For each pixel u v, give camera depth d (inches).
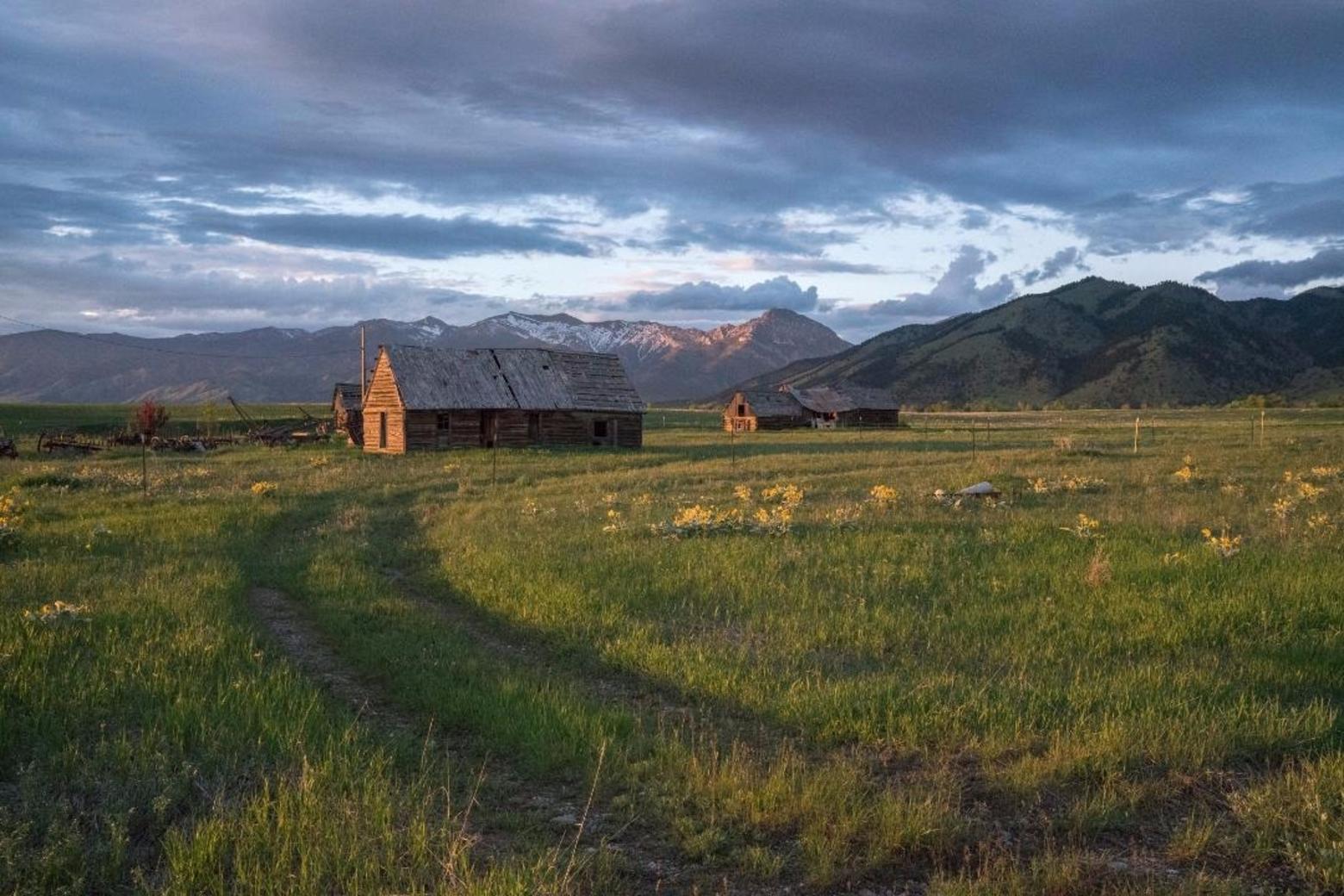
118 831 219.9
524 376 2119.8
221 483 1216.8
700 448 2139.5
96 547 678.5
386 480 1320.1
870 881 215.0
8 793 251.6
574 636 441.4
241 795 247.8
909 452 1765.5
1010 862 221.9
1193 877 209.8
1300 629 417.1
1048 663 380.5
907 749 293.3
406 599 547.2
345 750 279.6
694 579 544.1
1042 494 964.0
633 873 218.5
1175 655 392.2
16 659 358.6
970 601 481.7
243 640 411.2
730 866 222.1
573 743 293.9
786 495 911.0
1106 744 281.3
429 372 1994.3
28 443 2161.7
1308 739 285.6
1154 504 846.5
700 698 352.8
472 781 273.6
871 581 531.2
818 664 380.8
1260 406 5634.8
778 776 257.1
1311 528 649.6
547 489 1177.4
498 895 193.8
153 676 344.2
